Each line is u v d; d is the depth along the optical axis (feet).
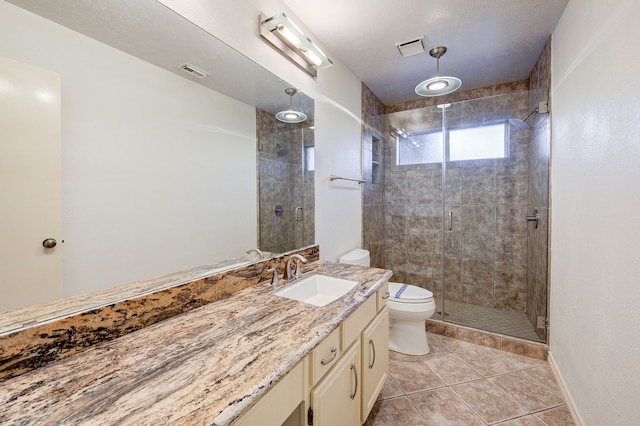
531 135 8.44
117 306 3.01
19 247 2.48
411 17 6.09
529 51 7.57
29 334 2.41
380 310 5.27
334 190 7.80
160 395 2.10
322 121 7.19
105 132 3.12
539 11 5.88
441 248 10.21
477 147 9.50
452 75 9.07
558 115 6.22
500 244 9.45
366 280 5.10
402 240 10.88
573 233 5.17
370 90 10.27
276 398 2.51
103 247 3.11
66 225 2.80
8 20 2.41
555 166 6.41
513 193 9.16
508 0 5.55
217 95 4.46
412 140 10.34
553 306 6.50
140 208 3.48
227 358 2.59
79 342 2.72
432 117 9.83
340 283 5.19
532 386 5.95
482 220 9.65
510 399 5.56
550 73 6.81
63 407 1.99
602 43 4.07
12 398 2.08
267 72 5.32
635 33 3.21
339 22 6.28
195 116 4.15
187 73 4.00
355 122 9.04
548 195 6.88
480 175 9.57
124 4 3.25
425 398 5.61
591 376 4.32
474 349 7.53
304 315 3.56
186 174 4.06
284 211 5.98
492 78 9.35
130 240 3.38
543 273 7.29
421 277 10.63
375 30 6.57
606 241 3.87
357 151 9.18
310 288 5.32
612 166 3.73
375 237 10.48
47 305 2.65
